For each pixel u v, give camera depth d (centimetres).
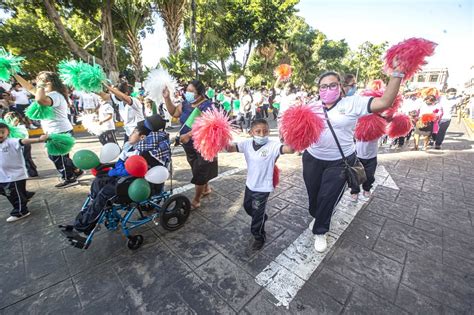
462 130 1054
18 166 286
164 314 177
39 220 297
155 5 1173
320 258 233
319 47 2786
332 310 180
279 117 216
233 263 227
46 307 182
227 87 1586
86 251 241
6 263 224
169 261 229
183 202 274
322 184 229
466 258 235
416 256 237
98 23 1159
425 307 182
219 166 502
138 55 1275
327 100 212
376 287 200
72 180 400
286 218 305
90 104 789
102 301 187
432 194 376
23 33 1408
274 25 1756
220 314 177
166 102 296
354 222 295
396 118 345
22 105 751
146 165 228
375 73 3506
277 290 197
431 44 155
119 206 237
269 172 222
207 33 1480
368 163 332
